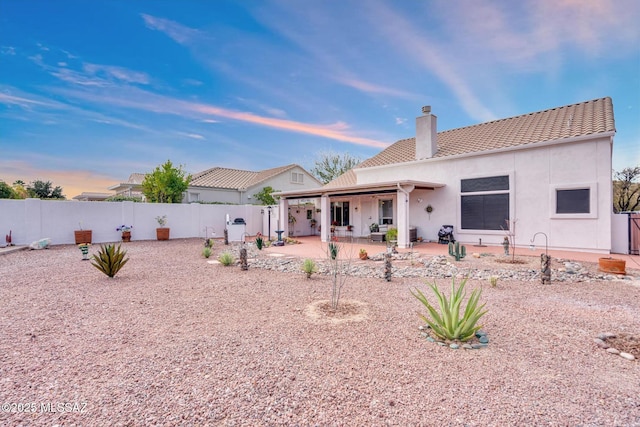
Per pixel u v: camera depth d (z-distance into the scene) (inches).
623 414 99.2
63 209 598.9
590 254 443.2
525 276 311.1
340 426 93.0
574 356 141.8
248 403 104.4
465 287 274.5
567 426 93.2
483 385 116.3
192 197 1043.3
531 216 506.6
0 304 223.9
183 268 373.1
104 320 190.2
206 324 182.9
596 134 439.8
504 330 173.3
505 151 531.5
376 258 437.7
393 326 178.9
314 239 765.9
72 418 96.4
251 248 577.6
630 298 238.5
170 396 108.6
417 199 655.1
